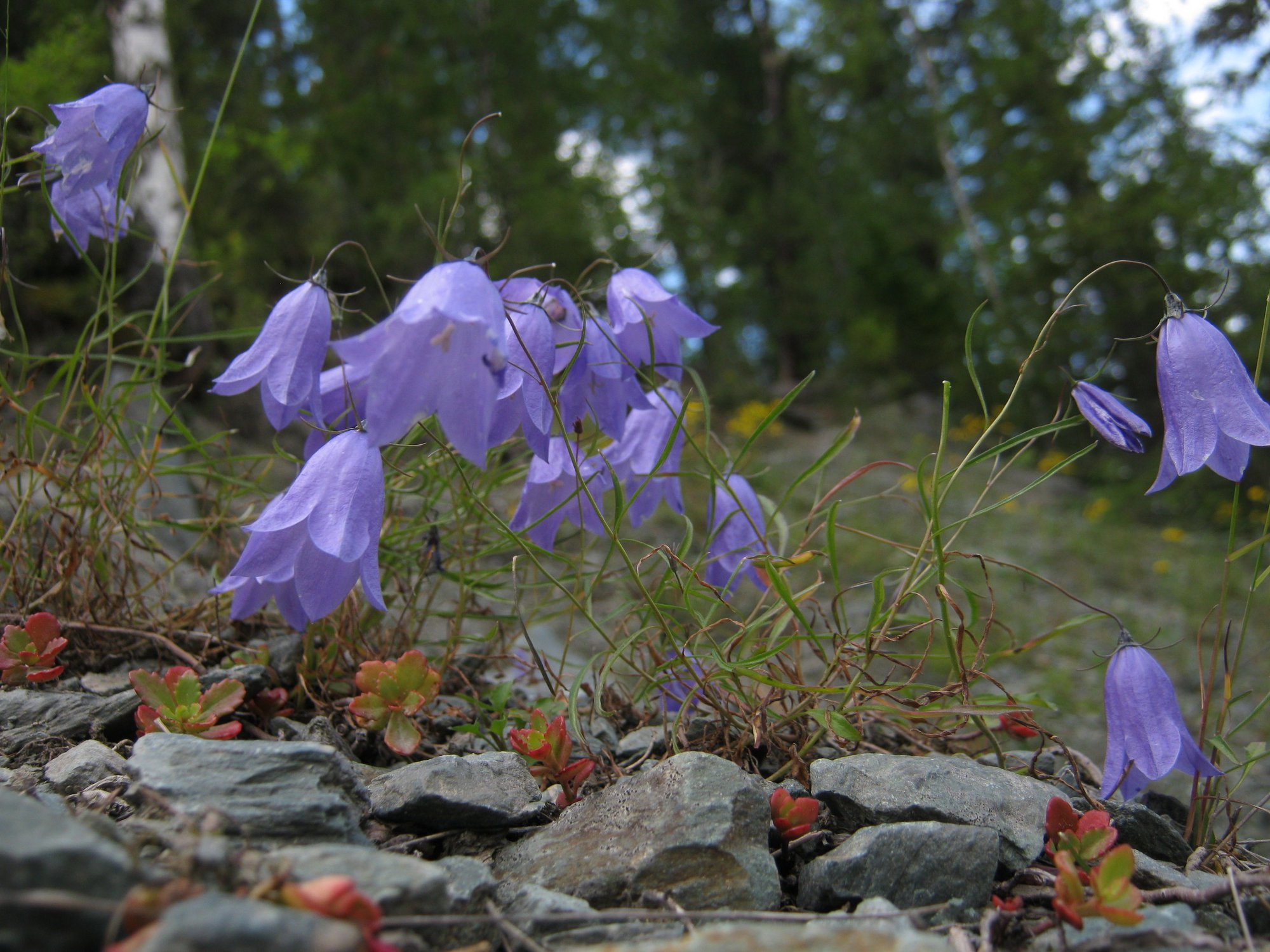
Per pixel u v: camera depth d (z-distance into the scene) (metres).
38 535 0.19
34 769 0.13
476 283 0.12
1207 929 0.12
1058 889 0.11
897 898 0.12
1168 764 0.13
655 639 0.19
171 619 0.18
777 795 0.13
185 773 0.11
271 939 0.08
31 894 0.08
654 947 0.09
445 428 0.12
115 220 0.18
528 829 0.13
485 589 0.21
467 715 0.18
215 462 0.20
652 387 0.15
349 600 0.18
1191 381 0.14
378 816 0.13
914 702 0.17
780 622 0.17
